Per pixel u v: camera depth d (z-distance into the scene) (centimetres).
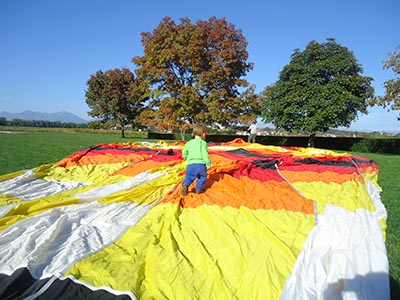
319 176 718
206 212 448
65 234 388
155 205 498
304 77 2328
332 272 307
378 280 286
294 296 274
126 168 812
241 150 1132
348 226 406
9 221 414
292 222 428
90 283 278
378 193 630
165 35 2581
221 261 332
